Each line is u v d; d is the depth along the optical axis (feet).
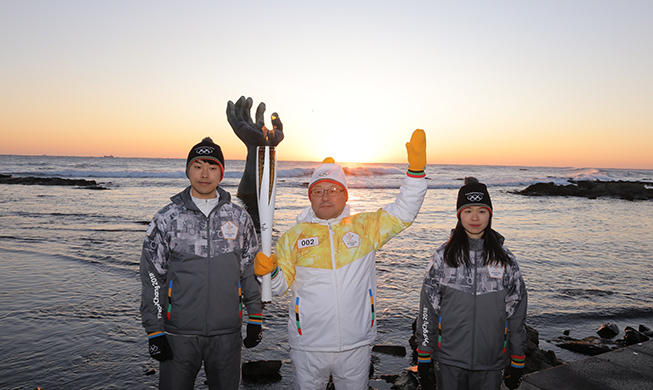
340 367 7.64
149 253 8.11
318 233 7.89
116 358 14.20
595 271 30.17
